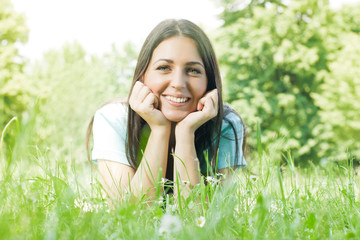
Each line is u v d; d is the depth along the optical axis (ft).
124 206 4.68
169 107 7.27
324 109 61.57
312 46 64.44
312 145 57.31
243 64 65.26
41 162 5.57
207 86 7.77
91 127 8.91
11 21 64.69
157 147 7.32
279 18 64.13
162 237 3.98
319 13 65.57
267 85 64.03
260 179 5.45
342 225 4.89
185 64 7.09
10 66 63.67
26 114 4.12
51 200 5.18
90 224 3.92
